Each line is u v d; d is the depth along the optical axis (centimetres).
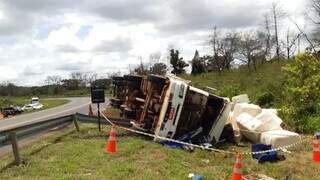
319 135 1608
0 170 1019
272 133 1623
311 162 1382
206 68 7075
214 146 1597
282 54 5438
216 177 1102
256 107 1784
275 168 1267
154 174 1051
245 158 1395
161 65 7056
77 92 12756
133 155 1249
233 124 1738
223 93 3384
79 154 1216
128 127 1599
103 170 1049
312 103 2166
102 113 1819
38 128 1343
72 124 1873
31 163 1093
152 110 1505
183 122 1547
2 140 1039
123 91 1684
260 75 4159
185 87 1488
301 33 4294
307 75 2269
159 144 1438
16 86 13125
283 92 2514
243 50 8406
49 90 13275
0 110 6388
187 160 1280
